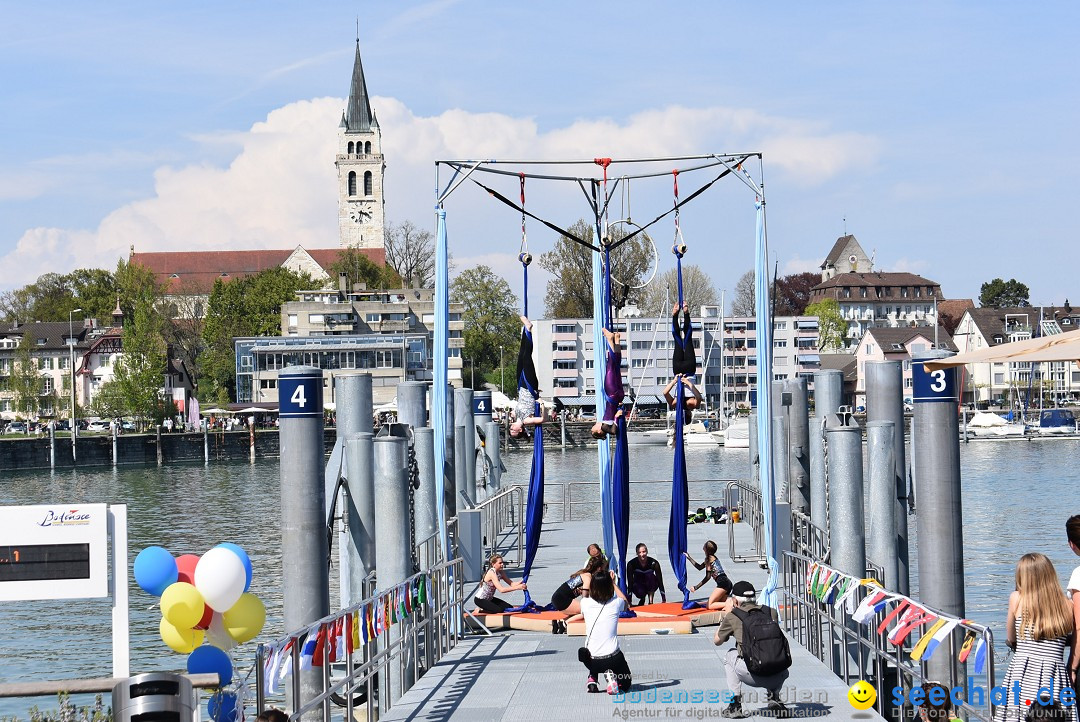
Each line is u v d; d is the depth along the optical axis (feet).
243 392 490.90
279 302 533.14
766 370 68.69
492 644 63.41
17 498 279.28
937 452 55.26
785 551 67.10
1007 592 115.96
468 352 515.91
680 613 66.54
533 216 72.23
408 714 47.50
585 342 510.99
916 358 55.57
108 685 45.57
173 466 395.14
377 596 48.78
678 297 70.64
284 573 52.47
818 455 82.07
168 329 562.66
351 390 66.54
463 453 97.86
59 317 610.24
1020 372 579.07
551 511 181.57
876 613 51.78
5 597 47.24
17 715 74.13
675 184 71.05
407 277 564.30
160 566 52.75
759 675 44.73
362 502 63.21
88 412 481.46
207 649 50.80
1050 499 234.17
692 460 362.33
